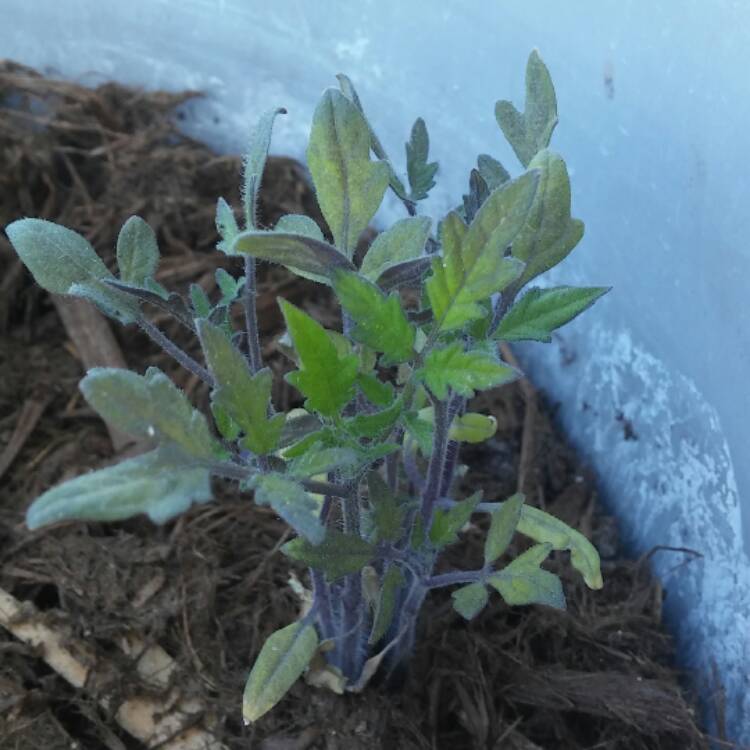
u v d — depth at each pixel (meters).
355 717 0.27
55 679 0.27
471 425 0.24
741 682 0.29
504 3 0.32
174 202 0.41
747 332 0.27
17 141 0.42
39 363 0.37
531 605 0.31
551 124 0.21
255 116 0.42
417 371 0.17
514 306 0.19
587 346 0.35
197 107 0.43
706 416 0.29
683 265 0.29
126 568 0.30
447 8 0.34
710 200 0.27
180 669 0.28
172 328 0.39
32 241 0.21
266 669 0.22
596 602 0.32
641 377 0.33
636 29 0.29
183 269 0.40
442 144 0.37
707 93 0.27
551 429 0.37
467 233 0.16
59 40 0.43
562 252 0.20
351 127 0.18
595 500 0.36
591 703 0.29
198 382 0.37
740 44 0.25
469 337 0.21
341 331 0.39
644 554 0.33
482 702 0.29
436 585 0.23
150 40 0.42
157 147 0.43
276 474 0.16
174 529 0.32
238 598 0.30
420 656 0.29
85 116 0.43
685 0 0.27
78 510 0.13
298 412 0.25
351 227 0.19
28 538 0.31
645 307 0.31
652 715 0.29
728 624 0.29
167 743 0.26
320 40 0.38
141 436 0.15
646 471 0.33
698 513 0.31
